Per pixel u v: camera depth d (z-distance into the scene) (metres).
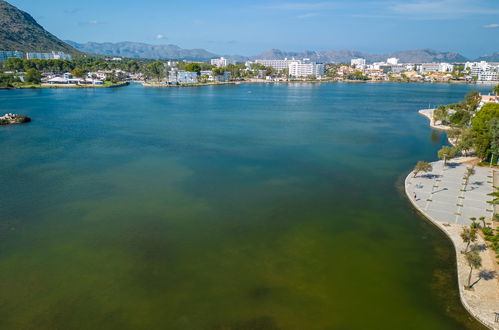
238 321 39.91
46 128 145.38
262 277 47.62
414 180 82.00
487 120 98.38
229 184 80.62
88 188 78.25
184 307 42.12
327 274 48.25
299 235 58.28
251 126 153.00
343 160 100.25
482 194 72.94
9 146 115.31
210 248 54.47
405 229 60.16
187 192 75.94
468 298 42.19
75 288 45.50
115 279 47.28
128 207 68.50
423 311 41.44
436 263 50.66
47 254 52.94
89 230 59.84
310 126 153.62
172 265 50.28
